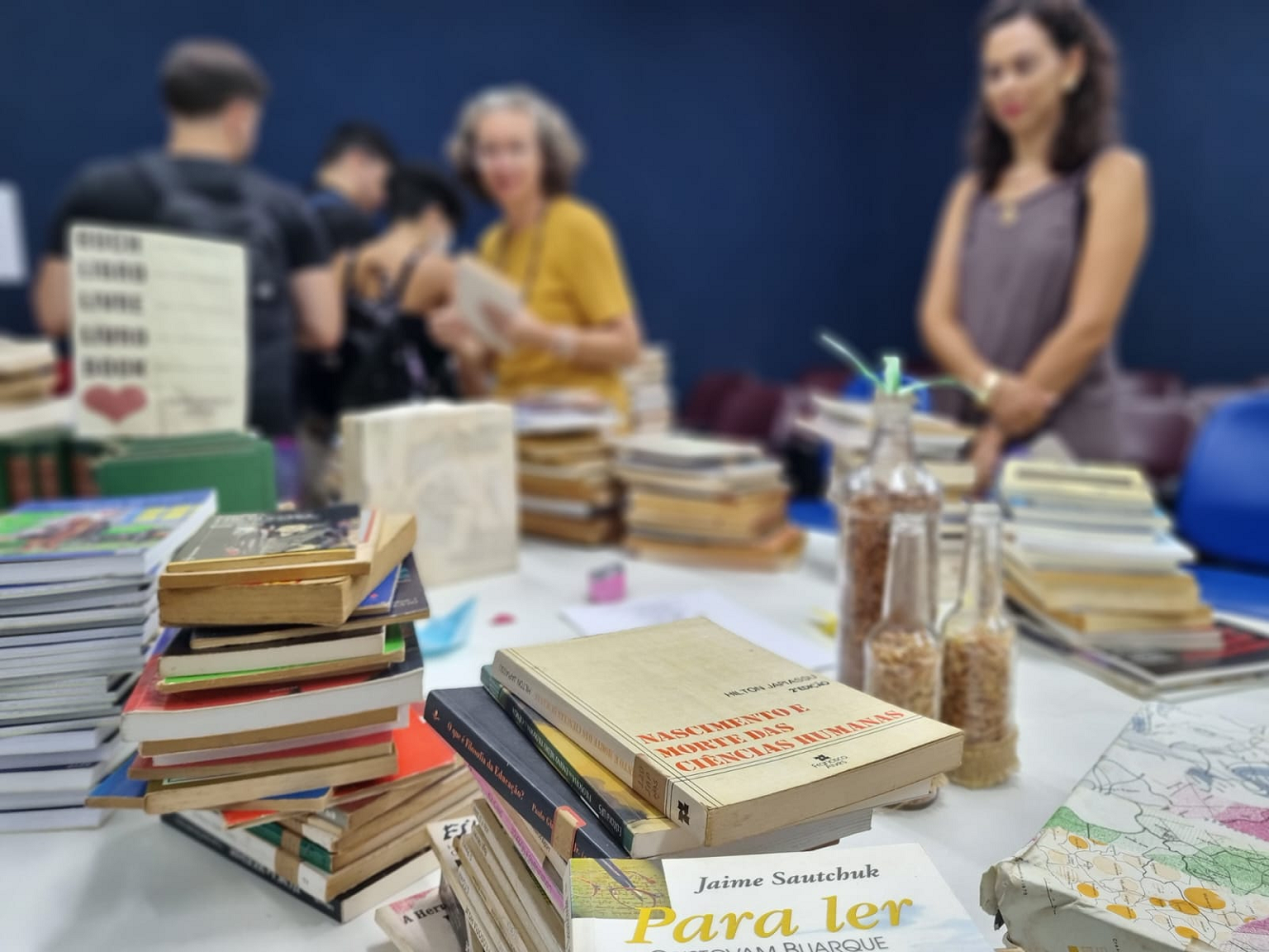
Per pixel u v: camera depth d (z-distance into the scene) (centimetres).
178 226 221
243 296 145
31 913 70
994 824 77
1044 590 117
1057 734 94
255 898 72
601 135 498
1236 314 467
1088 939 57
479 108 243
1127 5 482
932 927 48
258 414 228
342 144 356
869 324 609
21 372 162
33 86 359
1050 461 141
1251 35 443
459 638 117
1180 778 75
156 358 138
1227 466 187
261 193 232
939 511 99
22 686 80
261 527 82
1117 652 113
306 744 71
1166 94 475
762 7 534
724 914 48
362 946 67
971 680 83
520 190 241
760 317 568
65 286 234
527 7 467
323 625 71
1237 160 457
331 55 419
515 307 211
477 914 62
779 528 164
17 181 361
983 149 244
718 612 130
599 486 170
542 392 211
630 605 133
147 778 70
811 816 52
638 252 520
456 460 145
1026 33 221
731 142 540
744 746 56
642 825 51
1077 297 223
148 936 68
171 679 69
